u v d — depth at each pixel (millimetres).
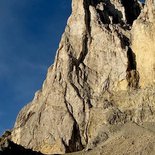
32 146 142375
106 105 138500
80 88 146875
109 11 173375
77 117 139625
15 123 160750
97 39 157625
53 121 142500
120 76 145375
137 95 136625
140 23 151000
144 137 111688
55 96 147750
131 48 151000
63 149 133625
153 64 141125
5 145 111375
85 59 155625
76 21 164375
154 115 127000
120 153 107750
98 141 121938
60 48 159500
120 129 124062
